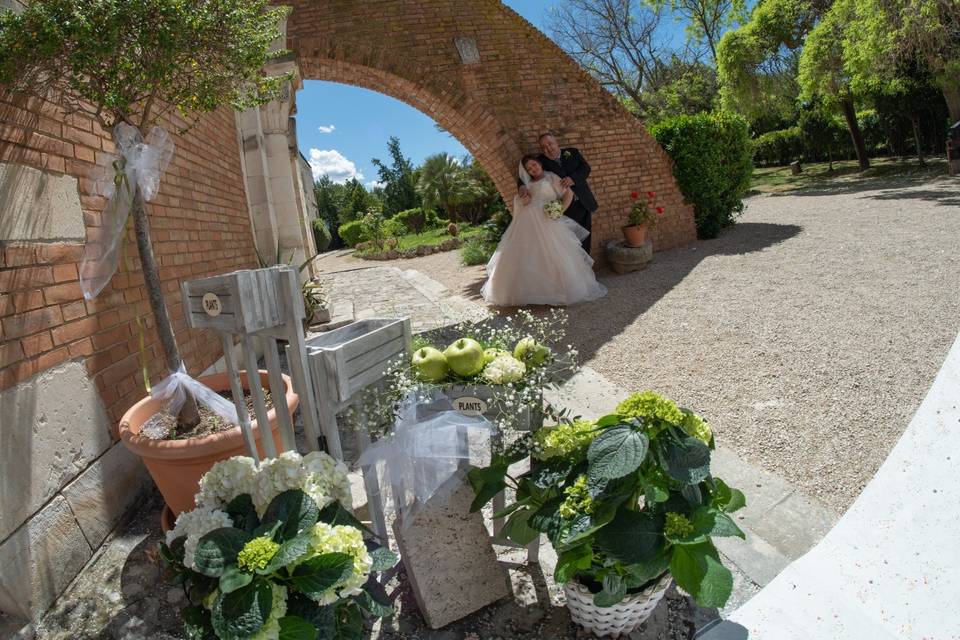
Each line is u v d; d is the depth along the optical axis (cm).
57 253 263
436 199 3706
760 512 248
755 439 310
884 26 1129
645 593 179
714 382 392
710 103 2177
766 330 480
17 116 245
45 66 220
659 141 959
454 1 801
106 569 241
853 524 193
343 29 764
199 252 465
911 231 777
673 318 553
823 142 2102
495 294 713
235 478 178
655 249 927
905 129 1864
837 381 365
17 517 211
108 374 291
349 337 227
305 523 159
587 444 183
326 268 1839
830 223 938
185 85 263
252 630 135
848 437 300
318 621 149
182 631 203
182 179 448
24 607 207
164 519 263
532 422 196
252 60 249
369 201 4175
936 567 165
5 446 210
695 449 167
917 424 192
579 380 425
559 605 206
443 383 188
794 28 1559
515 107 824
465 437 195
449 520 202
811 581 186
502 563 230
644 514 169
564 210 692
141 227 258
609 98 874
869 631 164
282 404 198
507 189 957
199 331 436
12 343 223
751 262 745
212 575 145
